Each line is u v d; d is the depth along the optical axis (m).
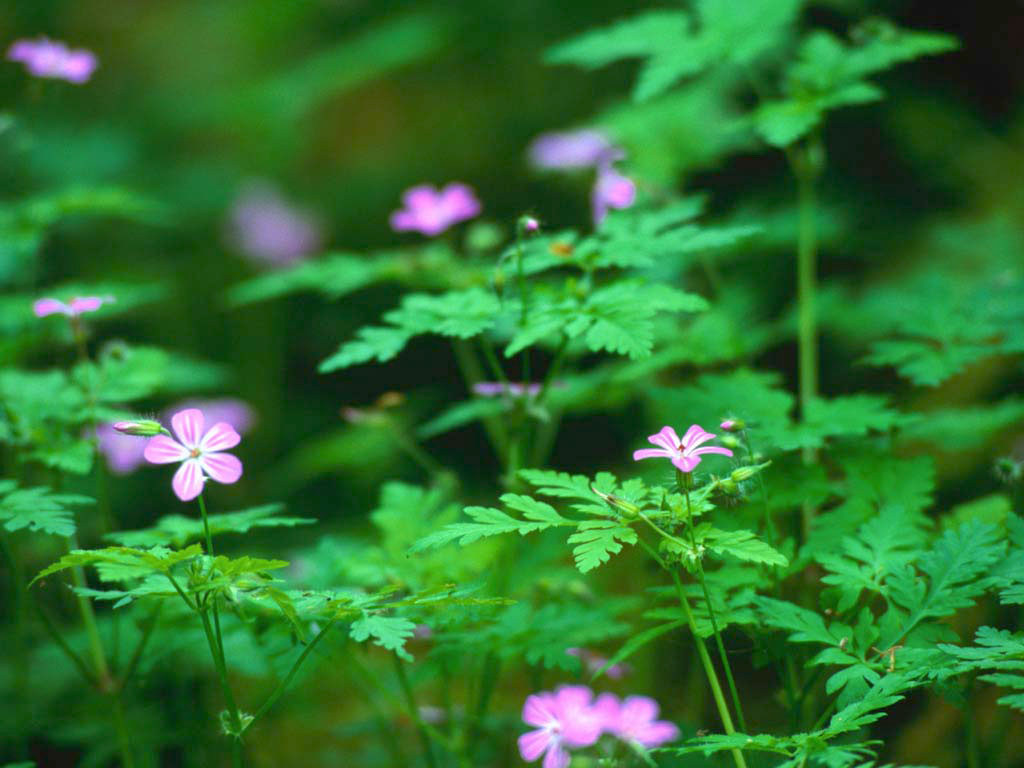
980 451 5.80
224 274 9.34
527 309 3.56
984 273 5.75
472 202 4.59
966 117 8.32
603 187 4.89
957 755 4.79
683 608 2.97
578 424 8.17
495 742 4.35
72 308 3.93
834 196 8.02
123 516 7.33
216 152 10.10
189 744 4.54
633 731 2.89
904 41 4.31
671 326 4.48
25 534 4.73
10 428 3.87
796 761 2.51
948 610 2.86
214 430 2.83
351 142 10.01
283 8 10.37
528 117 9.41
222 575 2.72
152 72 10.40
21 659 4.14
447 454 8.61
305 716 5.30
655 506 3.78
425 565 3.75
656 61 4.56
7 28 10.29
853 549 3.13
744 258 7.22
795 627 2.88
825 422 3.70
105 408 4.04
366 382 9.11
